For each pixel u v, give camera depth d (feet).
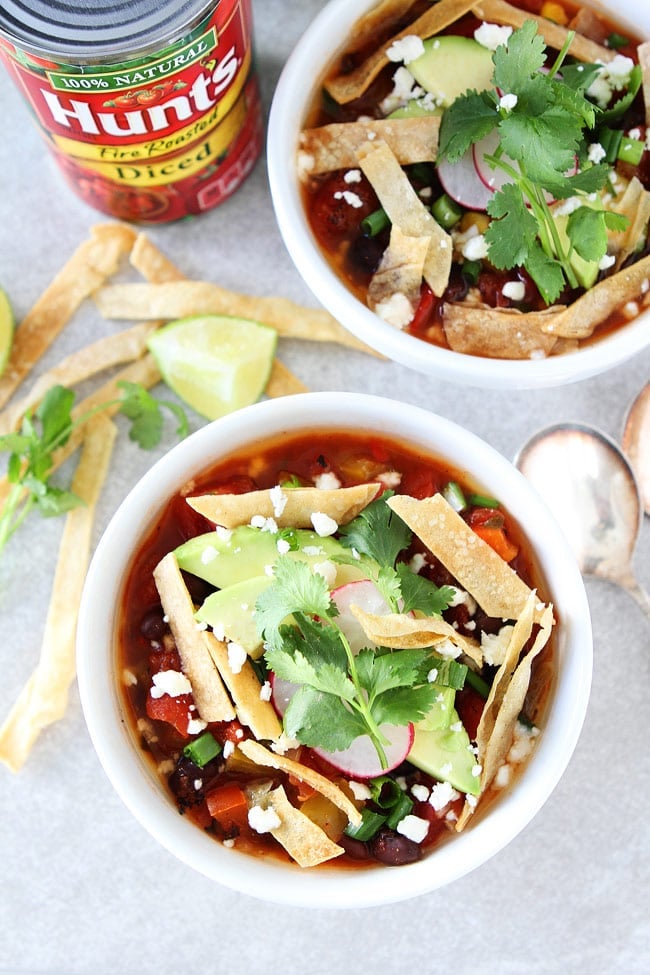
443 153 1.66
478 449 1.59
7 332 1.85
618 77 1.71
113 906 1.82
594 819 1.82
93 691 1.54
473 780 1.53
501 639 1.57
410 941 1.81
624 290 1.67
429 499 1.55
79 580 1.83
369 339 1.66
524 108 1.62
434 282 1.68
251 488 1.63
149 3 1.55
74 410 1.87
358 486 1.56
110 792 1.83
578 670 1.55
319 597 1.50
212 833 1.57
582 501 1.84
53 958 1.81
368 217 1.69
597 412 1.87
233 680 1.52
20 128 1.92
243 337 1.85
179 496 1.61
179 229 1.90
